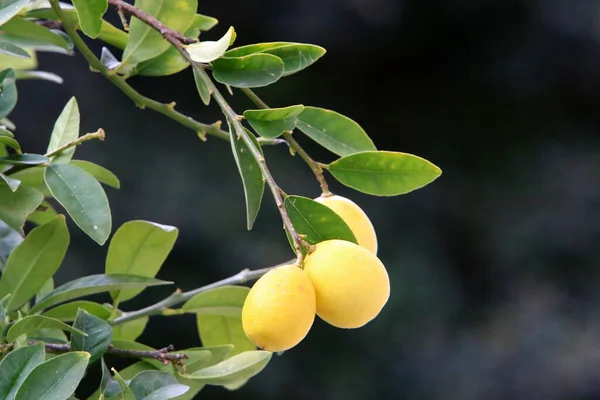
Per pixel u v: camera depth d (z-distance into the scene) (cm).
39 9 164
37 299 165
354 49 809
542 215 819
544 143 841
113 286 150
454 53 837
